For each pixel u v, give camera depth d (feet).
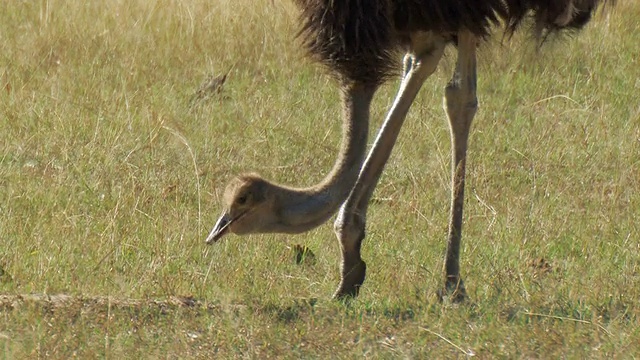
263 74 84.84
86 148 67.82
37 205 58.90
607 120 75.41
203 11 93.04
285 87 81.20
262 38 88.33
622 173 66.59
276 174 66.28
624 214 61.00
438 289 48.32
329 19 43.14
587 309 46.24
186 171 65.92
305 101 78.43
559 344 42.45
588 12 52.08
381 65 43.80
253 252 53.52
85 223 56.65
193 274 49.85
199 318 44.01
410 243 55.67
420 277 50.39
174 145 69.67
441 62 52.42
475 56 47.70
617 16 92.02
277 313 44.88
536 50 50.88
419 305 46.57
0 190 61.36
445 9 44.34
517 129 75.00
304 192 43.52
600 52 87.25
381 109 76.28
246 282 48.98
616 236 57.26
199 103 77.15
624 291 48.19
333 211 43.96
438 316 45.09
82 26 90.48
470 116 48.19
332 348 41.73
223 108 77.10
